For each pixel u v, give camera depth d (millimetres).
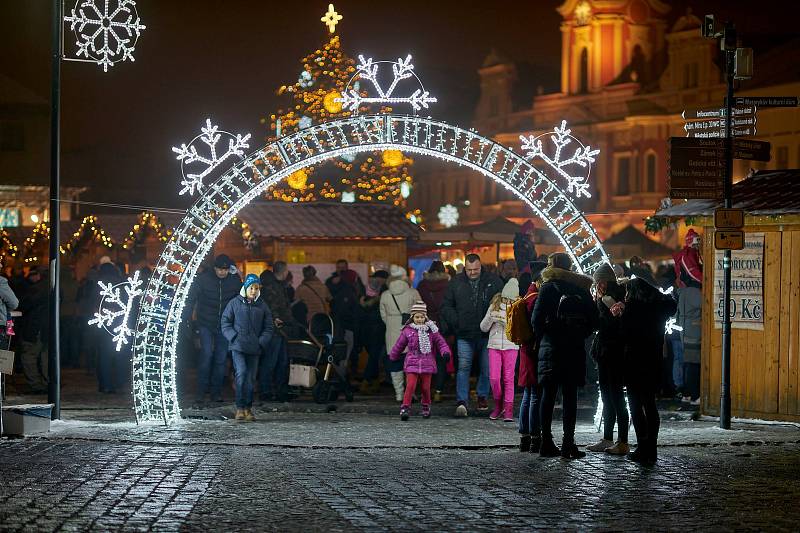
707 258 17125
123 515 9492
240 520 9297
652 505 9992
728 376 15625
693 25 63562
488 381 17641
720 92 61906
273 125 28781
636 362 12539
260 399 19594
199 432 15047
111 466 12117
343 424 16203
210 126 16047
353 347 21938
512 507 9898
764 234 16500
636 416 12578
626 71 68625
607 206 68250
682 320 18984
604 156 68500
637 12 69000
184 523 9180
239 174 16156
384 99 16000
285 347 19719
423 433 15164
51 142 16344
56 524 9102
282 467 12133
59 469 11883
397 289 20062
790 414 16203
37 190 60344
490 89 75938
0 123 59969
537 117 72750
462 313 17453
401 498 10320
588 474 11680
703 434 14852
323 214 29031
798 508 9867
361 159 31484
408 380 16938
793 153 54312
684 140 15273
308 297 22453
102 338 21016
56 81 16188
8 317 17266
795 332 16172
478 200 76812
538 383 13148
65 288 28203
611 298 13039
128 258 33469
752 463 12430
